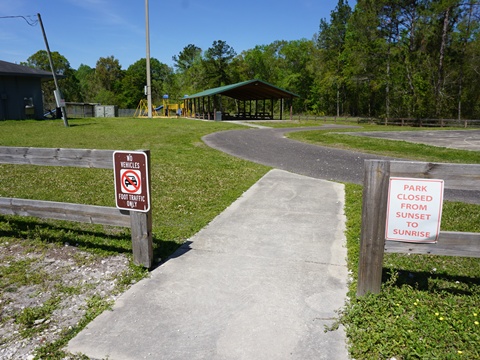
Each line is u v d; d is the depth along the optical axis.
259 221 5.26
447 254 3.01
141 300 3.16
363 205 3.03
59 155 4.22
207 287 3.38
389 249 3.08
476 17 38.44
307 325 2.80
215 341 2.62
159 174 8.76
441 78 40.84
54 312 3.00
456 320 2.79
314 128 29.14
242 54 88.56
